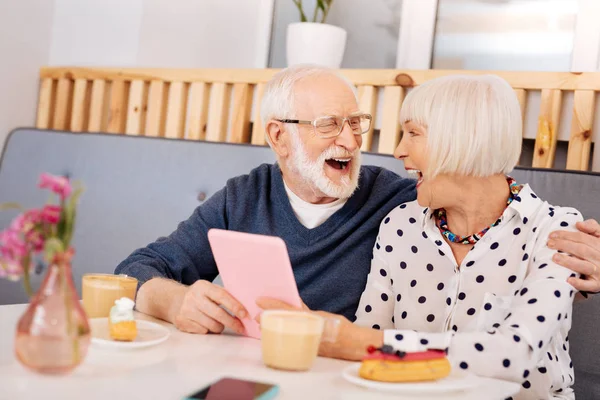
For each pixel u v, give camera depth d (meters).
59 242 0.73
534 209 1.18
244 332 1.10
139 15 2.50
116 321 0.93
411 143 1.19
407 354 0.87
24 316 0.76
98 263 2.18
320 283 1.43
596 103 1.75
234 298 1.08
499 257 1.19
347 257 1.43
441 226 1.26
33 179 2.38
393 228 1.34
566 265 1.06
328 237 1.44
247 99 2.28
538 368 1.14
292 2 2.62
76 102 2.60
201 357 0.92
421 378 0.86
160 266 1.46
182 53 2.59
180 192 2.06
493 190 1.18
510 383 0.91
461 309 1.21
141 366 0.84
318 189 1.43
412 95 1.18
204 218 1.55
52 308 0.75
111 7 2.57
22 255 0.72
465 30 2.28
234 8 2.67
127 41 2.53
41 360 0.75
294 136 1.43
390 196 1.47
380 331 0.99
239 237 0.98
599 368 1.40
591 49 2.07
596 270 1.07
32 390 0.70
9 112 2.62
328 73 1.48
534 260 1.14
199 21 2.61
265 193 1.53
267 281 1.00
